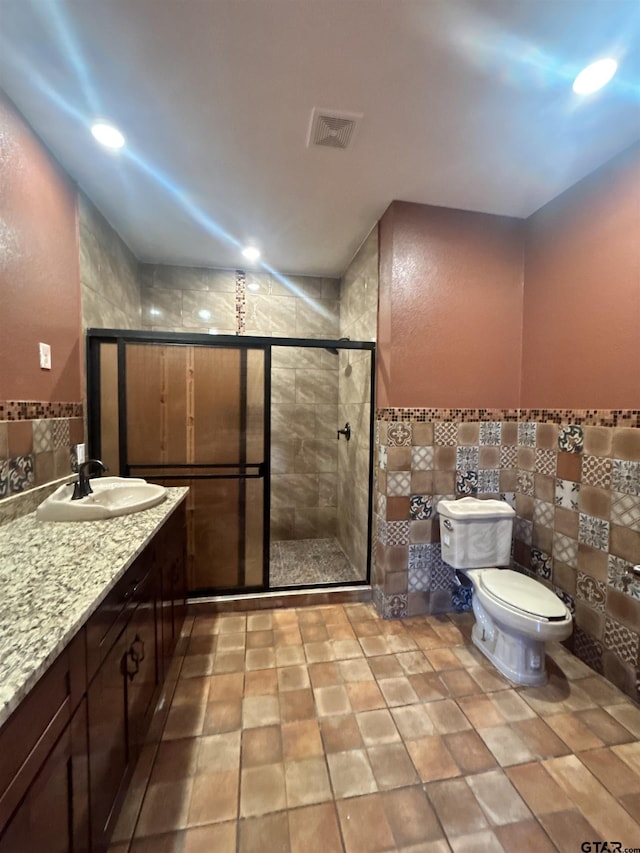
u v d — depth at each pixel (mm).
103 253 2273
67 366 1862
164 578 1621
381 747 1403
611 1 1047
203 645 1994
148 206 2184
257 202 2127
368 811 1182
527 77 1301
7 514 1397
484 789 1253
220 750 1382
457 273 2205
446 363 2225
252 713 1551
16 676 628
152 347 2234
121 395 2209
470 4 1063
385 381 2232
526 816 1171
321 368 3418
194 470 2330
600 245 1787
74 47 1192
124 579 1137
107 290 2344
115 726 1058
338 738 1438
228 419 2340
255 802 1202
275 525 3430
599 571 1799
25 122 1504
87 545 1217
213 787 1247
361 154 1716
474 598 2029
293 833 1119
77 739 836
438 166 1798
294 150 1690
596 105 1425
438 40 1171
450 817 1166
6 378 1412
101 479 1972
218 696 1642
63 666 779
